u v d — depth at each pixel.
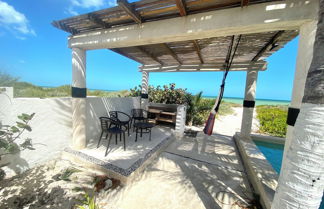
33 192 1.79
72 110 2.72
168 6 1.60
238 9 1.47
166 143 3.53
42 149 2.41
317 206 0.80
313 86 0.78
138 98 5.11
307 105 0.81
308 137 0.79
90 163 2.34
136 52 3.40
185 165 2.65
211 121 3.06
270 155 3.52
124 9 1.56
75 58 2.50
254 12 1.41
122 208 1.61
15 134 2.04
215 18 1.56
